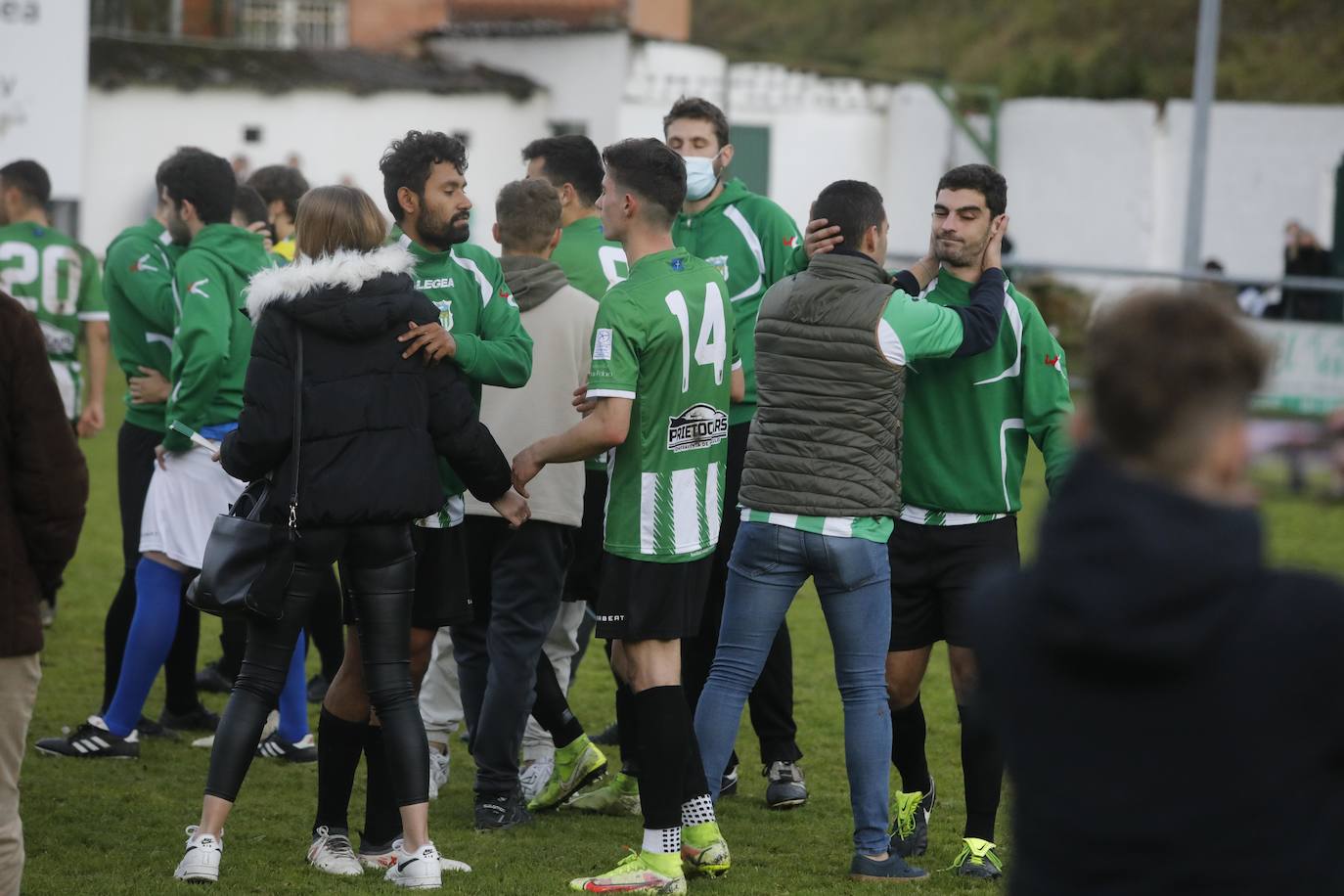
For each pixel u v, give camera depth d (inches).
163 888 504.7
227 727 504.7
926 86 3181.6
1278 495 1510.8
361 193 505.4
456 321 557.9
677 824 512.7
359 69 2984.7
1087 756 221.3
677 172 518.9
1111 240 3061.0
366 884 515.5
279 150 2869.1
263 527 488.7
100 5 3476.9
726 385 529.7
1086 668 221.0
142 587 668.1
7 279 850.8
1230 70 3590.1
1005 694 231.6
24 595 430.3
